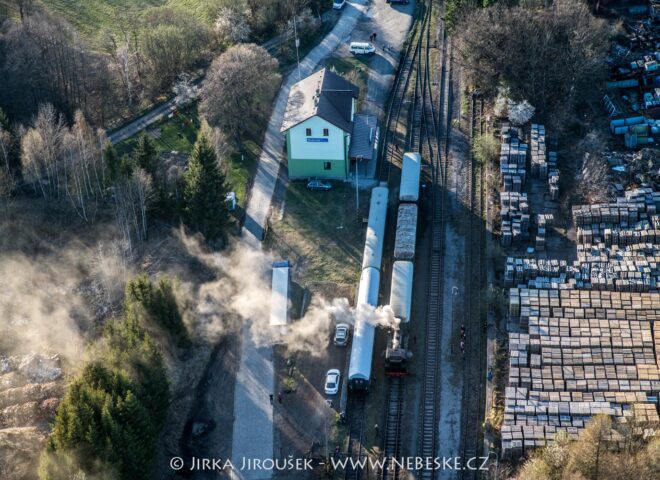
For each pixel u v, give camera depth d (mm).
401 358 101250
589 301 107250
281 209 126562
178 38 151375
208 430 99500
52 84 138250
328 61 156125
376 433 97812
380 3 171875
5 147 123688
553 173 125250
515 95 137750
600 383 98438
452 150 134125
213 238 119938
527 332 106500
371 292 109000
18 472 91625
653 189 122750
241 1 164375
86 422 86938
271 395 102438
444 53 154875
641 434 90938
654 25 152500
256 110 140875
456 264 116250
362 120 136000
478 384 102000
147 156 121000
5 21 147750
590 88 141375
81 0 172625
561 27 139500
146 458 90375
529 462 90000
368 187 129000
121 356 93625
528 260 112562
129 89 146125
